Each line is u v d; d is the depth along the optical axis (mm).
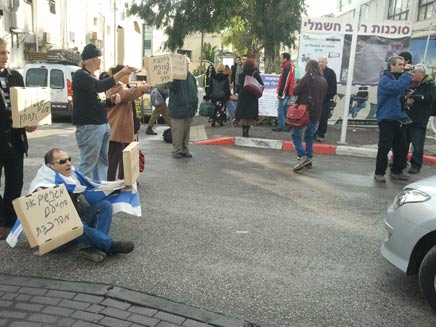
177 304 3398
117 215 5285
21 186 4617
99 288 3568
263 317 3293
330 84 10000
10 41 17781
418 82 7664
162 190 6457
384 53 12289
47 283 3645
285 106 11328
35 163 7836
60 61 14977
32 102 4258
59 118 15305
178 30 21156
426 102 7645
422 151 7965
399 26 12102
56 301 3375
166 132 10211
